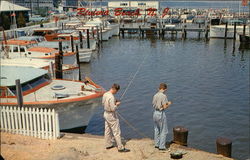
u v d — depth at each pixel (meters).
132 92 24.77
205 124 18.03
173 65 36.94
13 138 10.16
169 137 16.27
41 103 13.28
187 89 25.84
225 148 9.25
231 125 17.94
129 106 21.16
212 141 15.83
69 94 14.36
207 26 74.88
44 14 111.00
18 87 11.63
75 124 14.65
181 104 21.66
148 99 22.75
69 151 8.30
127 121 18.42
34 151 8.62
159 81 28.72
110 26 73.44
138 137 16.14
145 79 29.58
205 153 8.77
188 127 17.62
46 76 16.59
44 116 10.30
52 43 32.66
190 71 33.34
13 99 13.59
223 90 25.56
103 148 8.84
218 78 30.03
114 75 31.67
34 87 14.95
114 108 8.05
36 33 41.91
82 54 37.25
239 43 60.38
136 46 56.50
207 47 54.38
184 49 51.88
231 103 21.98
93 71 33.78
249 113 19.92
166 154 8.38
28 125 10.46
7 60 20.50
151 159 7.99
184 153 8.48
